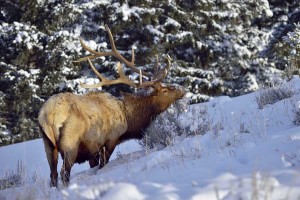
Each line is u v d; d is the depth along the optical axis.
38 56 88.31
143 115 34.84
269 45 109.69
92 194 17.14
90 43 89.06
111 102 33.25
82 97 31.48
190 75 96.75
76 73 88.38
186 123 35.44
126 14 92.12
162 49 95.19
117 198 16.14
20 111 86.06
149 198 16.22
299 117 27.30
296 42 55.59
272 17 113.62
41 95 87.81
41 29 91.38
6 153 49.84
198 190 16.73
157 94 35.53
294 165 18.38
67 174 28.95
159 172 21.94
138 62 93.88
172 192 16.80
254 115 33.75
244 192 15.73
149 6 96.12
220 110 38.81
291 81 44.62
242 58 102.62
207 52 100.38
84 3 92.50
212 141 28.44
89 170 32.06
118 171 26.12
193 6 99.50
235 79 103.94
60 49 86.94
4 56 88.44
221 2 101.94
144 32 94.25
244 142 24.64
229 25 103.12
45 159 45.94
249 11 105.88
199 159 22.52
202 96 94.25
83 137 30.50
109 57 92.00
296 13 114.25
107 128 32.44
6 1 91.06
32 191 20.11
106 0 93.56
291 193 15.59
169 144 32.62
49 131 29.38
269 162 19.17
